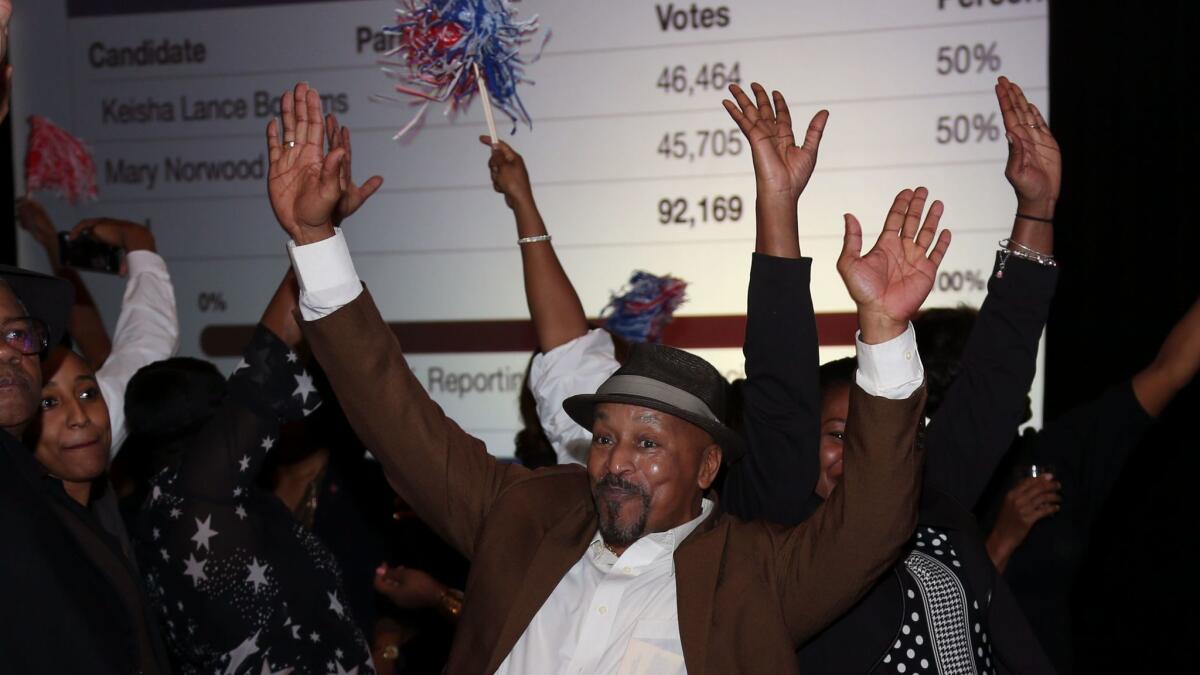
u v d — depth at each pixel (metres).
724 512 1.86
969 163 3.41
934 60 3.43
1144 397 2.41
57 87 4.03
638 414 1.63
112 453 2.23
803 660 1.70
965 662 1.71
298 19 3.87
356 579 3.00
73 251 2.67
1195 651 3.46
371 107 3.80
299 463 2.78
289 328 2.01
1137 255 3.37
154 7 3.97
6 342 1.52
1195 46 3.30
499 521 1.72
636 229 3.63
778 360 1.72
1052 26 3.36
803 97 3.51
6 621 1.40
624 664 1.57
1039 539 2.47
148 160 3.98
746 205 3.57
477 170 3.74
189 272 3.96
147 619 1.65
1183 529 3.48
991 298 1.98
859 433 1.50
